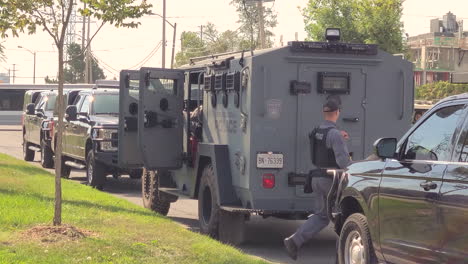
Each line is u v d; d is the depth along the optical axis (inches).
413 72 492.7
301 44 471.8
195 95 582.2
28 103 1232.8
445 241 283.1
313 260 457.4
